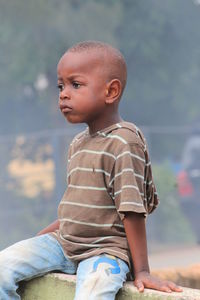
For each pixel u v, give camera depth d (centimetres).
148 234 2473
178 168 3091
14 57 4703
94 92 620
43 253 645
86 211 619
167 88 5019
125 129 615
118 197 601
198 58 5041
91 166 619
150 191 644
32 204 2466
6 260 638
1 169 2525
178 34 5034
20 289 664
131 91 4988
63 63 629
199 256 2117
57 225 678
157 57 4975
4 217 2459
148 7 4966
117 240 612
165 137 4050
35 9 4338
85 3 4591
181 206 2602
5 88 4847
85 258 613
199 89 5053
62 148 2411
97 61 622
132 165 600
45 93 4984
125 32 4928
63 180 2391
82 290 582
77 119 627
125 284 595
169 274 1074
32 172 2511
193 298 554
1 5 4297
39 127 4916
